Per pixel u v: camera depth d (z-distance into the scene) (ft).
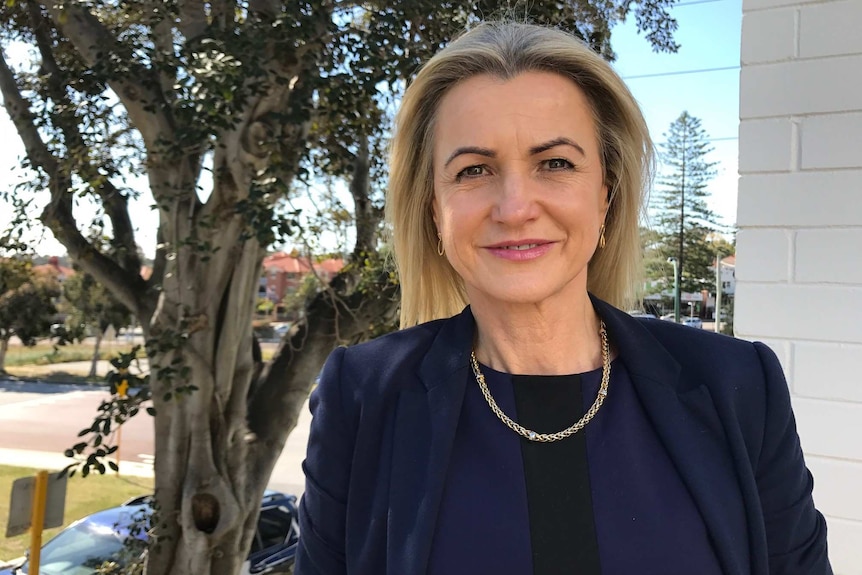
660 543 3.08
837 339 5.69
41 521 16.84
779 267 5.95
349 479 3.58
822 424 5.71
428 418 3.49
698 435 3.35
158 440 17.26
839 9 5.77
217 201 15.48
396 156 4.19
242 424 18.08
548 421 3.42
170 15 15.74
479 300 3.71
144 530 18.95
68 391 84.48
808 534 3.56
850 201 5.68
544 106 3.38
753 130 6.11
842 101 5.74
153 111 15.21
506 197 3.32
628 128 3.87
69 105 16.75
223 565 17.25
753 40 6.13
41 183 17.63
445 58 3.57
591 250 3.51
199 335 16.58
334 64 13.79
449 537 3.15
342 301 18.84
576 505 3.18
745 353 3.66
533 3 12.42
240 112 12.96
